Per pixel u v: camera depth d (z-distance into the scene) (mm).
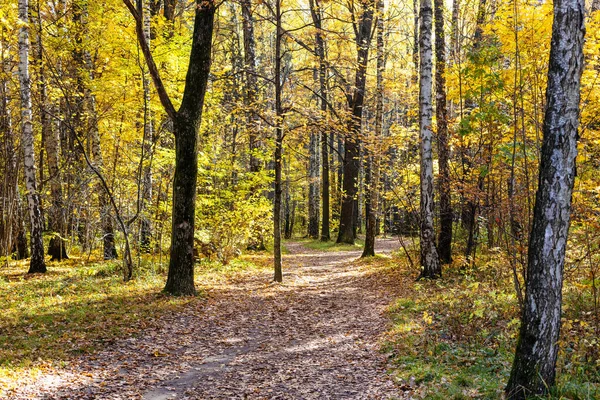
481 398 4930
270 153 17875
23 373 6051
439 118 13125
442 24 13906
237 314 10203
